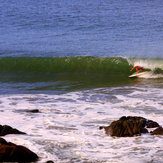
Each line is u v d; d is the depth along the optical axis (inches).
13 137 1263.5
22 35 4827.8
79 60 3262.8
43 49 3969.0
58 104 1952.5
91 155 1070.4
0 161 1000.9
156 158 1030.4
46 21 5807.1
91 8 6894.7
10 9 7007.9
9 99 2086.6
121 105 1919.3
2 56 3656.5
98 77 2913.4
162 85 2522.1
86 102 2009.1
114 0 7790.4
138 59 3257.9
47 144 1179.3
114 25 5369.1
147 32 4867.1
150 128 1391.5
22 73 3120.1
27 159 1020.5
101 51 3860.7
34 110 1758.1
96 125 1480.1
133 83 2628.0
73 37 4603.8
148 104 1929.1
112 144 1187.9
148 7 6939.0
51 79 2842.0
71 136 1295.5
